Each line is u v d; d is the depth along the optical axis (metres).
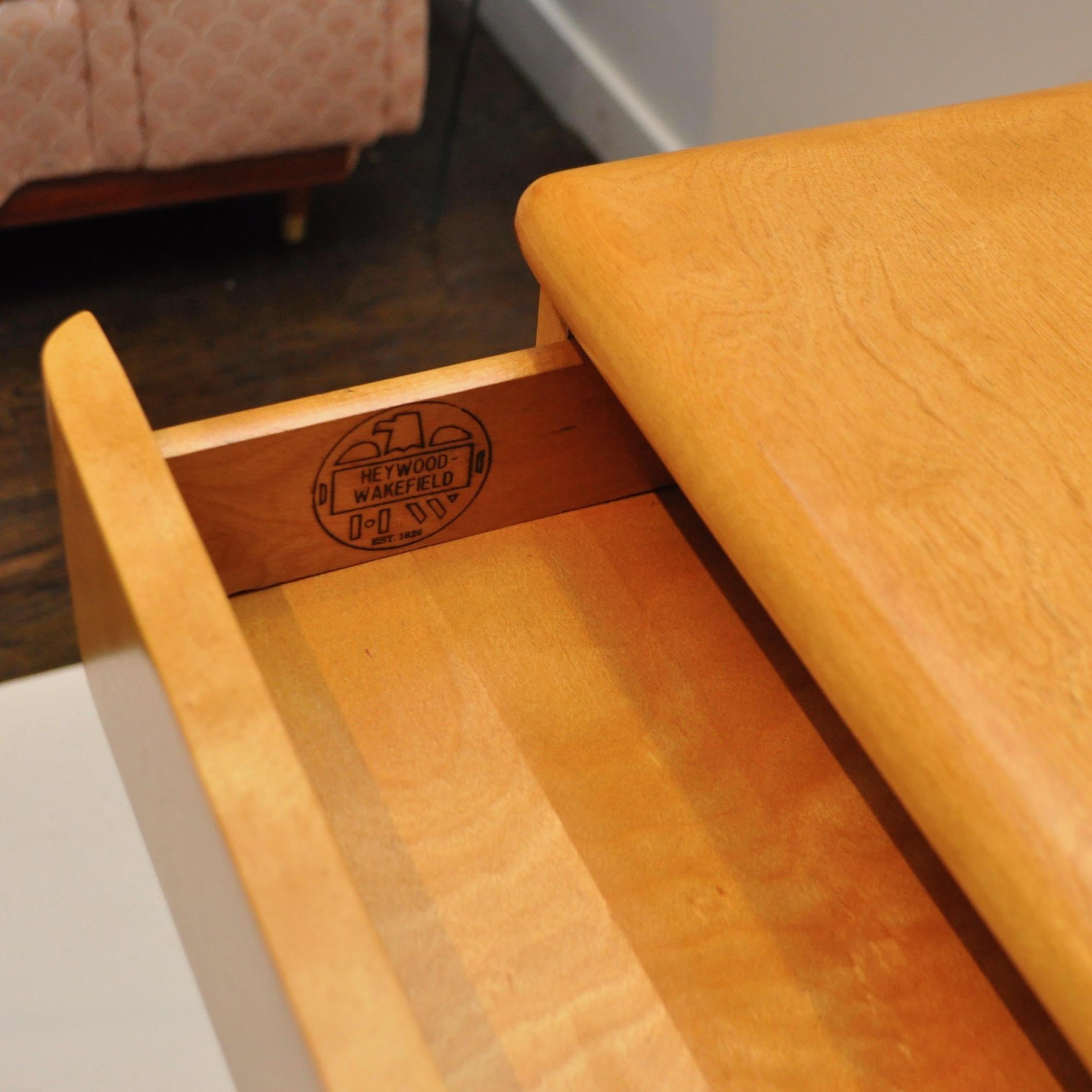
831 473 0.41
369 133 1.35
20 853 0.62
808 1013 0.48
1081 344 0.45
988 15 1.04
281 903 0.33
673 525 0.64
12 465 1.21
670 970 0.49
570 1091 0.45
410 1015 0.31
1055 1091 0.47
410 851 0.51
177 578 0.39
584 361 0.57
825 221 0.50
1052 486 0.41
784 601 0.40
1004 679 0.36
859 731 0.38
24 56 1.15
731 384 0.43
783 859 0.52
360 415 0.54
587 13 1.67
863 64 1.21
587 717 0.56
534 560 0.62
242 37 1.21
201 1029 0.59
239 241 1.49
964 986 0.49
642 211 0.50
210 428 0.52
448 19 1.93
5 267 1.42
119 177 1.30
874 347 0.45
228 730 0.36
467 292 1.46
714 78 1.44
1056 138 0.55
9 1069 0.57
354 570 0.60
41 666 1.06
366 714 0.55
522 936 0.49
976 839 0.35
